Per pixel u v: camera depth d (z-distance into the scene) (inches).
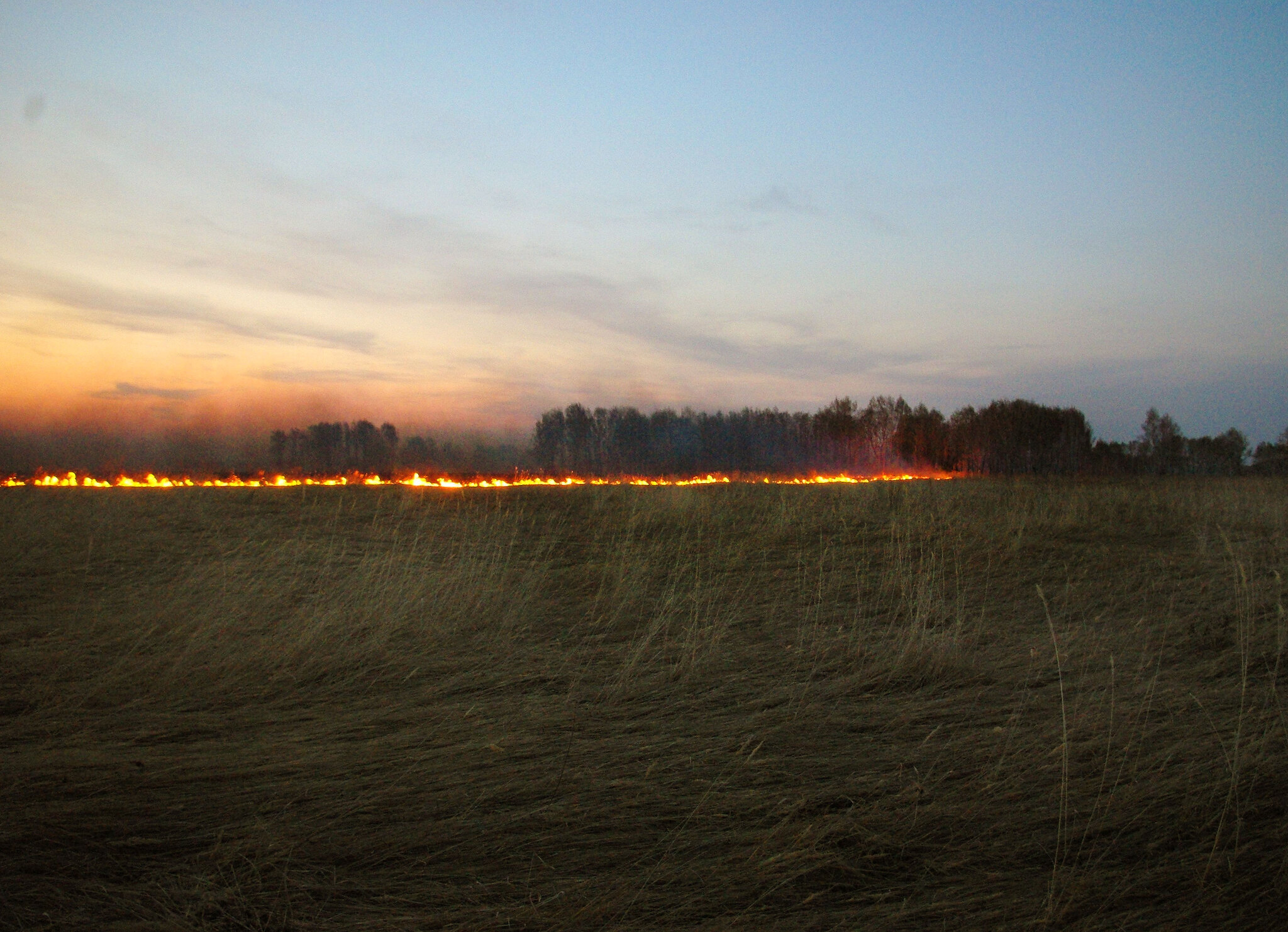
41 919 96.1
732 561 356.8
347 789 134.8
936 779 140.9
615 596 292.0
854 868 110.9
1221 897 103.3
